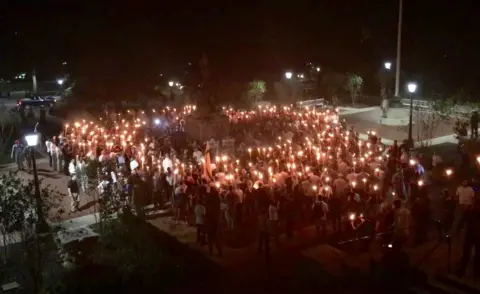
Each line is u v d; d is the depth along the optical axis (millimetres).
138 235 16969
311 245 16969
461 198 16734
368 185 19078
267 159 23875
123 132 29562
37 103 48156
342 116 40312
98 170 20750
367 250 15992
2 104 50500
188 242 17609
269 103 45281
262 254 16516
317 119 31719
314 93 51000
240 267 15766
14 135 36250
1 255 15234
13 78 67688
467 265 14031
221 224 18703
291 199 17875
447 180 22547
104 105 43625
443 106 36406
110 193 18453
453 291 12922
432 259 14703
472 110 36094
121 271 15180
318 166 21469
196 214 17000
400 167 20125
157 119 33281
